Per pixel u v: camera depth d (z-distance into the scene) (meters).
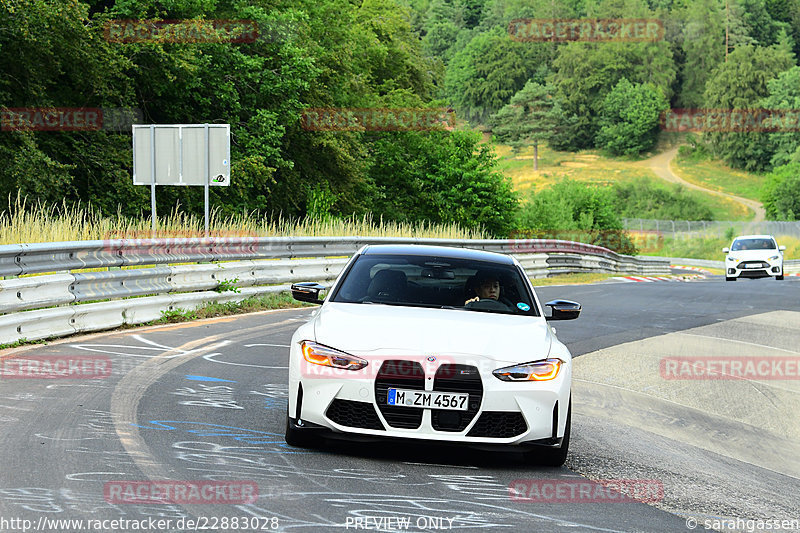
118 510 12.18
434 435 15.45
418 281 18.88
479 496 14.16
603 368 30.08
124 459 14.88
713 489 16.38
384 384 15.56
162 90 78.38
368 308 17.70
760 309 51.12
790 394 27.58
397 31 156.50
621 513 13.91
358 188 110.31
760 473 18.58
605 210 165.25
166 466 14.60
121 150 73.50
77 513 11.96
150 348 27.59
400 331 16.27
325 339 16.19
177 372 23.78
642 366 30.77
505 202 121.62
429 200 119.62
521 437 15.65
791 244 199.75
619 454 18.62
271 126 84.88
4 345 25.75
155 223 46.75
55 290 28.33
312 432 16.22
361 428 15.59
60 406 18.72
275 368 25.56
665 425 22.66
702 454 19.80
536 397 15.74
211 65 82.31
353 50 115.75
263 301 41.41
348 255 53.28
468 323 16.88
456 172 120.12
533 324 17.61
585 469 16.95
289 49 86.44
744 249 92.38
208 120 83.19
